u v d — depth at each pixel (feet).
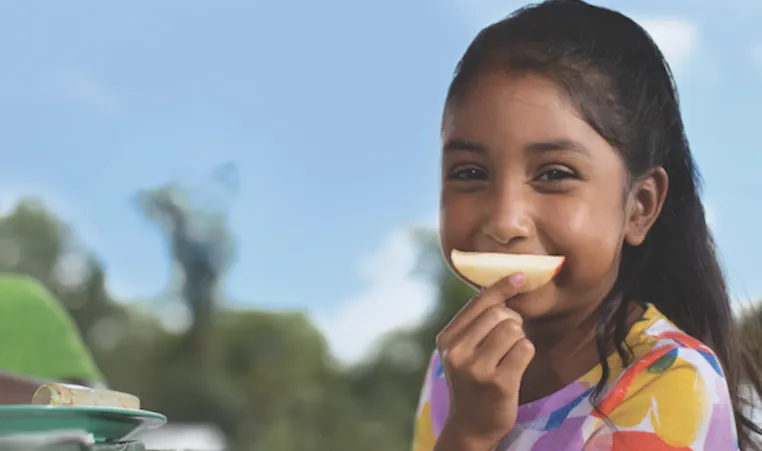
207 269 94.12
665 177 5.84
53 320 9.86
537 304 5.34
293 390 84.48
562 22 5.55
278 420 82.94
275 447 81.20
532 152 5.24
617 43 5.61
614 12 5.89
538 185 5.27
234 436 82.48
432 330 79.51
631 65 5.62
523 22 5.60
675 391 5.33
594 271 5.31
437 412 6.92
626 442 5.34
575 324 5.80
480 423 5.21
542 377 6.00
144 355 86.69
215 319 90.43
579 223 5.21
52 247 84.23
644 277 6.23
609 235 5.35
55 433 3.76
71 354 9.78
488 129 5.31
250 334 88.99
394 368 80.84
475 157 5.36
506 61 5.40
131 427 4.15
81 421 3.77
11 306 9.72
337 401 82.23
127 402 4.47
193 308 91.50
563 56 5.35
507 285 5.15
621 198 5.45
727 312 6.45
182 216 98.27
